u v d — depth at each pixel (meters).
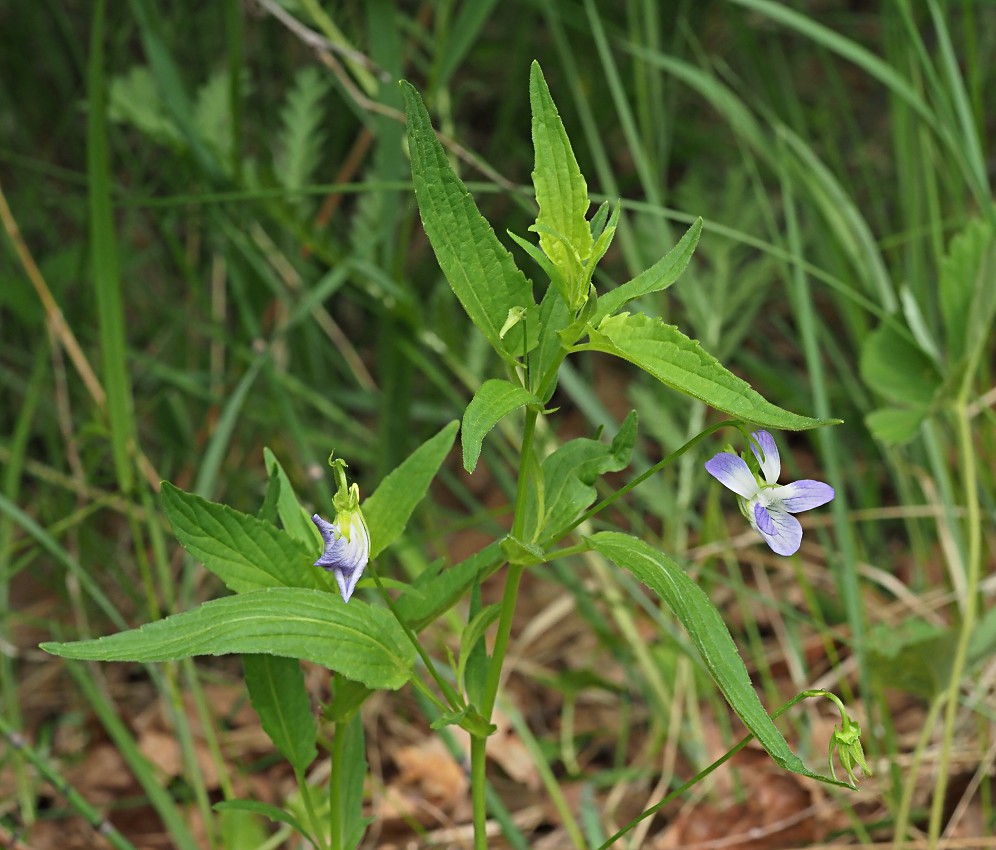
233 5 0.53
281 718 0.40
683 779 0.55
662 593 0.35
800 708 0.55
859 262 0.59
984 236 0.50
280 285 0.62
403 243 0.57
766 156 0.61
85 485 0.60
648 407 0.58
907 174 0.62
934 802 0.48
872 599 0.61
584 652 0.63
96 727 0.57
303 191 0.51
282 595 0.37
